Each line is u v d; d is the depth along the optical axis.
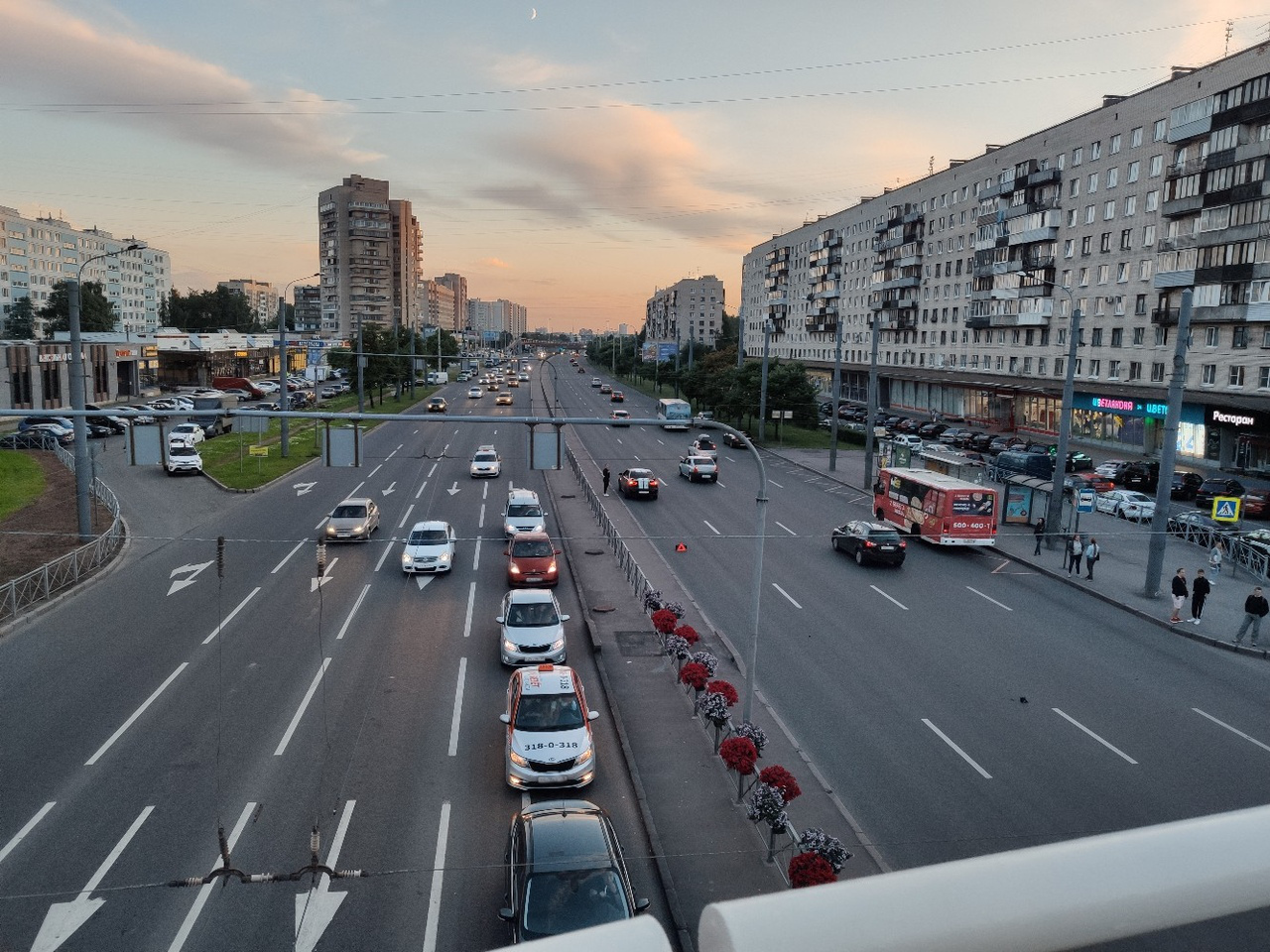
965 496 32.28
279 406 76.00
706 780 15.15
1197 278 51.78
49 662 19.66
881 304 94.88
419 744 16.23
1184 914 1.11
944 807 14.59
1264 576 28.86
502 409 80.56
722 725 16.00
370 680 19.05
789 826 13.58
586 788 14.91
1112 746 16.94
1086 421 63.44
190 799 14.16
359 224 158.38
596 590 26.27
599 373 168.88
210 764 15.29
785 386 68.00
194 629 22.00
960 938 1.01
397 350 85.69
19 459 44.97
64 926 11.26
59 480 40.81
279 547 30.28
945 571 30.17
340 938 11.20
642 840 13.48
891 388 94.69
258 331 163.88
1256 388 48.94
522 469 49.84
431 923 11.52
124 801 14.05
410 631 22.31
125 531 31.11
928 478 34.34
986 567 30.92
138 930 11.23
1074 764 16.19
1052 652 22.19
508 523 32.19
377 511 33.66
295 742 16.16
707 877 12.55
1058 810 14.55
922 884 1.05
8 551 27.86
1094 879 1.09
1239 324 49.78
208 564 28.00
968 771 15.85
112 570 27.03
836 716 18.03
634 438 68.00
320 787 14.62
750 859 12.97
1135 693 19.56
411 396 90.25
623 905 10.84
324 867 12.12
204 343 92.38
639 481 41.38
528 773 14.51
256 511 36.12
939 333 84.00
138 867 12.41
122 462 45.81
